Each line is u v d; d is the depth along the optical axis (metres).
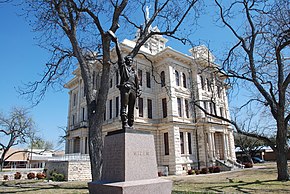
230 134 41.44
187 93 37.19
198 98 36.91
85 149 37.72
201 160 34.66
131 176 6.83
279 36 15.75
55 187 16.28
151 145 7.62
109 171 7.34
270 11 16.23
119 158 7.09
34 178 28.06
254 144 61.09
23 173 29.69
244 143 59.34
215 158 35.25
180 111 35.72
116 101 34.56
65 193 12.52
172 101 34.19
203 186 14.26
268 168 29.69
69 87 49.75
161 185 6.65
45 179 26.11
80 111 42.72
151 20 16.14
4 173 27.97
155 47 43.03
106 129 33.84
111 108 35.53
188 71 38.38
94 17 14.36
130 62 8.39
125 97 7.77
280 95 16.64
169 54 36.31
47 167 29.28
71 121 46.78
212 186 14.16
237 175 22.30
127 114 7.81
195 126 36.22
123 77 8.08
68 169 24.45
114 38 8.42
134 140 7.28
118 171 6.98
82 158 27.64
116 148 7.33
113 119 33.72
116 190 6.07
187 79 38.00
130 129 7.37
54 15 15.04
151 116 35.28
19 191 14.18
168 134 32.97
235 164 36.28
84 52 16.53
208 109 38.38
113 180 7.04
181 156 32.66
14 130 47.31
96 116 13.28
